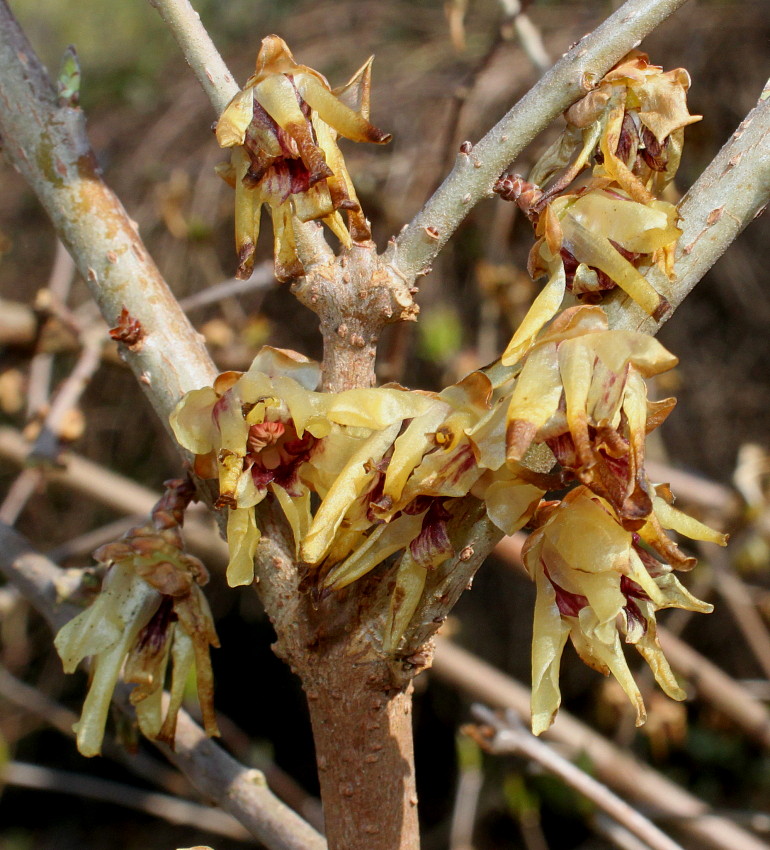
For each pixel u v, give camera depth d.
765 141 0.17
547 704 0.16
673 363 0.15
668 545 0.15
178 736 0.21
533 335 0.16
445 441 0.15
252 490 0.16
